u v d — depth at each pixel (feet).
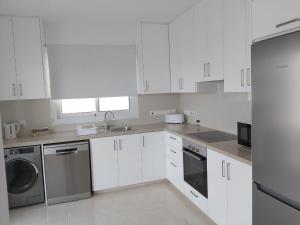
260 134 5.73
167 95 14.60
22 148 10.53
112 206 10.70
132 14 11.32
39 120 12.44
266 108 5.50
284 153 5.11
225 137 9.77
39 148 10.76
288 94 4.93
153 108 14.37
